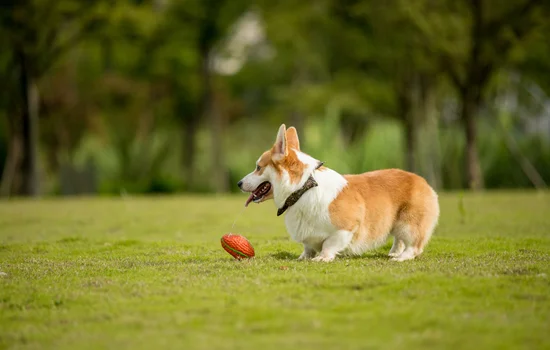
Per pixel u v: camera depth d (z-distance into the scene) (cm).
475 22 2067
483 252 699
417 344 359
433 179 2353
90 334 387
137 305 444
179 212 1275
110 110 3116
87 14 2141
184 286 495
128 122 3072
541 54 2230
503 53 2102
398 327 387
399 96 2384
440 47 2075
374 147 2423
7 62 2358
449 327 386
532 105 2595
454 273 521
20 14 2069
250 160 2905
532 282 491
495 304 433
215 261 639
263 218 1124
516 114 2605
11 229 1030
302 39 2722
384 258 648
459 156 2502
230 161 2995
